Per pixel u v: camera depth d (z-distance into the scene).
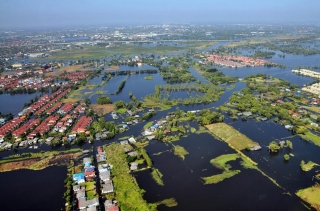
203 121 172.12
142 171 123.38
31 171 123.94
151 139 153.88
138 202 101.44
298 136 157.00
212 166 127.06
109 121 180.38
